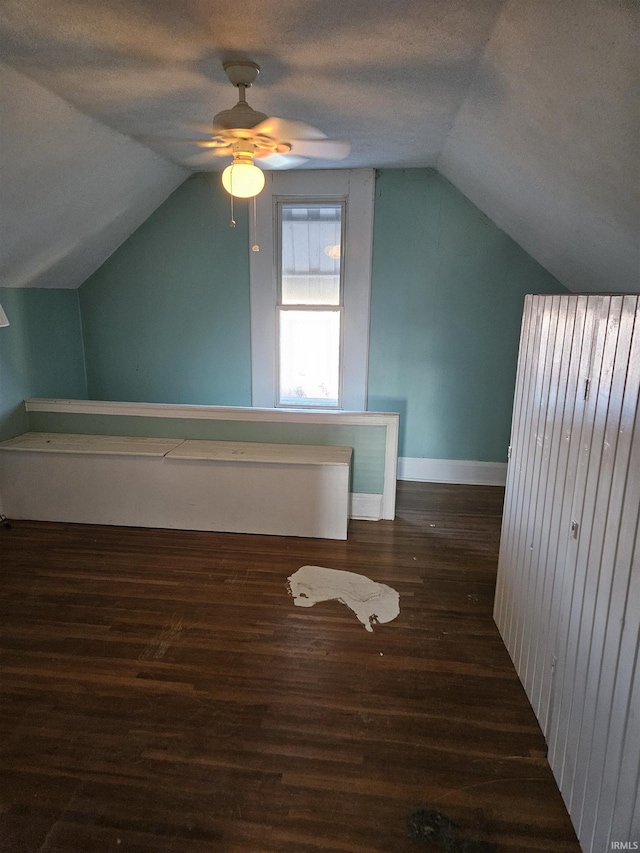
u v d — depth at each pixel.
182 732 1.95
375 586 2.91
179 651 2.38
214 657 2.34
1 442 3.68
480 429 4.43
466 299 4.21
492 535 3.54
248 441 3.74
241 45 1.99
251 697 2.12
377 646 2.43
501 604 2.54
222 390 4.64
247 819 1.64
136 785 1.75
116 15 1.77
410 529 3.61
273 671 2.26
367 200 4.11
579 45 1.50
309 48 2.01
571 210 2.55
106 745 1.90
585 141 1.89
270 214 4.23
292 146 2.59
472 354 4.30
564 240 3.02
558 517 1.86
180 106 2.61
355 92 2.46
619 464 1.42
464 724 2.01
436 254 4.15
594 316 1.61
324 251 4.32
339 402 4.54
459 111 2.64
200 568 3.07
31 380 3.98
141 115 2.72
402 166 3.98
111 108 2.62
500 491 4.36
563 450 1.84
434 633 2.54
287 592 2.84
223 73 2.25
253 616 2.63
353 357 4.41
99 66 2.16
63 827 1.61
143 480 3.51
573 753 1.65
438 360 4.34
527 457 2.24
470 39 1.89
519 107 2.10
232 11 1.74
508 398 4.34
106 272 4.48
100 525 3.61
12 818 1.64
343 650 2.40
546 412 2.03
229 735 1.94
